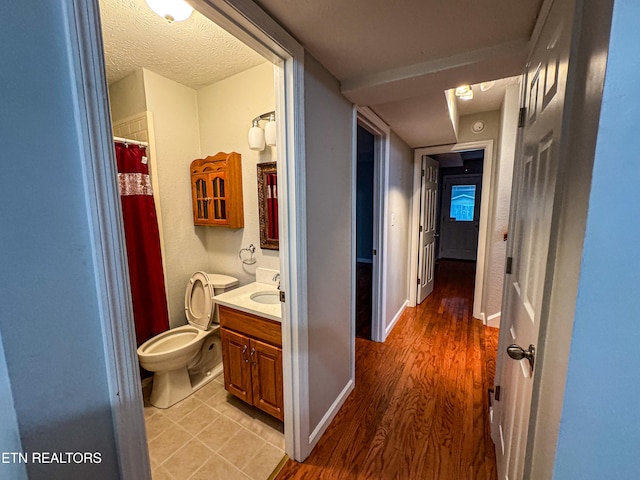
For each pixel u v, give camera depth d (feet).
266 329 5.30
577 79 2.02
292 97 3.98
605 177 1.47
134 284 6.54
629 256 1.48
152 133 6.68
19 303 1.65
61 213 1.79
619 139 1.43
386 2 3.20
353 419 5.78
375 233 8.72
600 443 1.66
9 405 1.66
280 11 3.35
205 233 8.02
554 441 1.86
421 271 12.29
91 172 1.91
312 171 4.57
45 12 1.66
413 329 9.88
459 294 13.67
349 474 4.61
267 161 6.52
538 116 3.20
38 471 1.79
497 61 4.17
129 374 2.19
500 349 4.95
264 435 5.41
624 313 1.52
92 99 1.89
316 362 5.07
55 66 1.72
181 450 5.09
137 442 2.27
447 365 7.67
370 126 7.31
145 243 6.68
